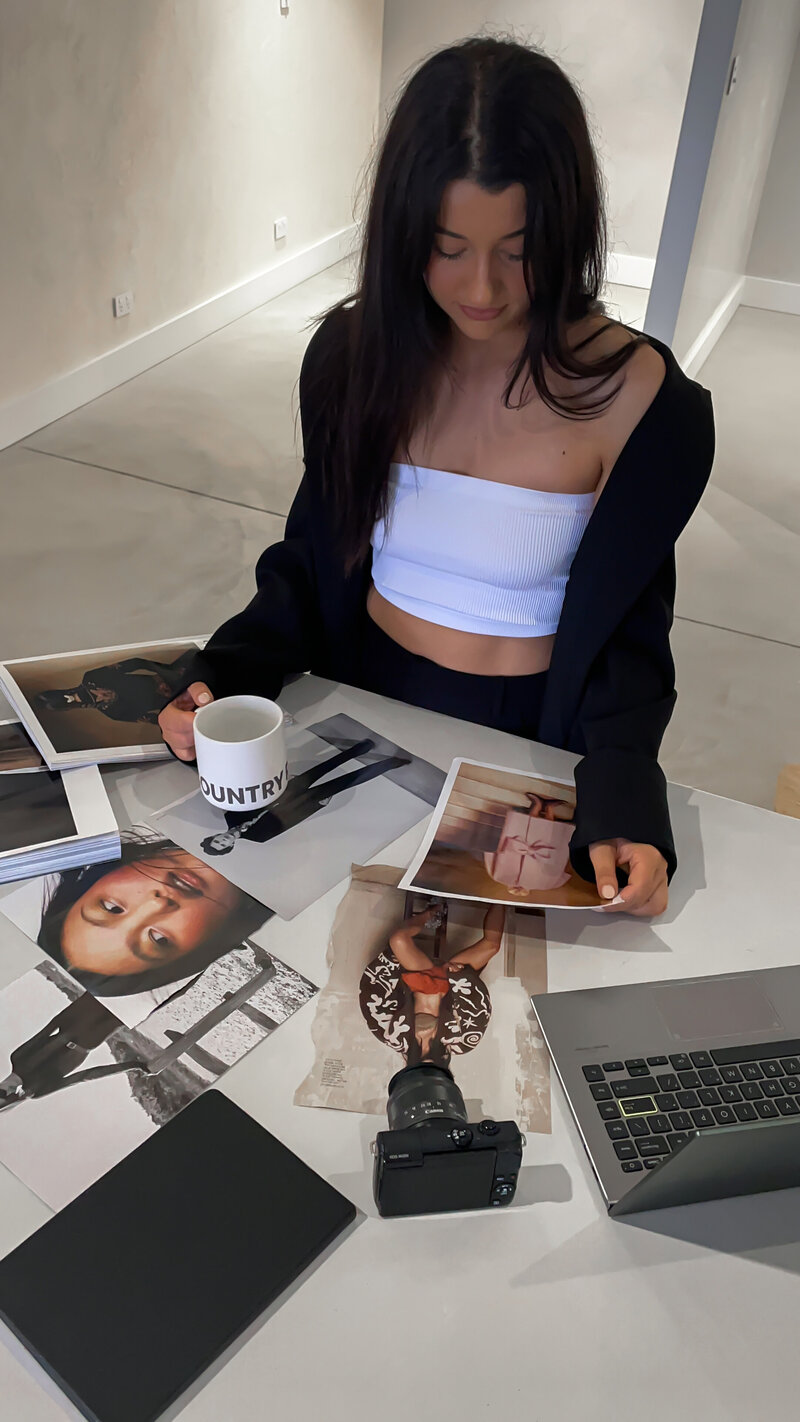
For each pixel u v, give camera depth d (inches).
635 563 44.3
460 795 43.2
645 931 37.9
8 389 136.1
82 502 127.8
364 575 51.1
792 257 195.9
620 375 41.7
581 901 38.4
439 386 43.1
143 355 159.2
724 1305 27.6
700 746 96.9
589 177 35.8
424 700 51.1
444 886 38.5
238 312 180.9
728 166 147.3
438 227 36.1
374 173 38.0
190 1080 32.0
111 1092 31.5
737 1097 32.2
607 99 187.8
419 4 194.2
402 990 35.0
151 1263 27.4
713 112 127.0
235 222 173.3
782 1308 27.6
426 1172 27.9
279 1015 34.0
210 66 153.8
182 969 35.3
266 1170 29.5
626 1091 32.2
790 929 38.4
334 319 45.1
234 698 41.9
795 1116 27.9
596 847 39.3
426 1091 30.1
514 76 33.7
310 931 36.9
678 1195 29.3
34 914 37.2
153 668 49.3
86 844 39.0
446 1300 27.3
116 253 147.6
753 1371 26.3
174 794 42.9
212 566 117.6
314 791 43.0
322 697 48.9
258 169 174.6
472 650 48.6
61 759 42.9
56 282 138.1
